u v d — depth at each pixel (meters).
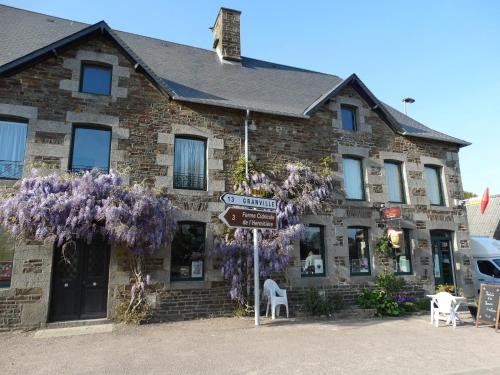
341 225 10.73
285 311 9.54
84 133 8.88
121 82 9.27
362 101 12.09
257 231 8.88
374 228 11.15
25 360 5.59
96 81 9.25
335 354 5.95
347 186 11.34
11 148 8.23
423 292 11.28
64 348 6.21
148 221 8.12
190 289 8.82
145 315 8.17
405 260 11.50
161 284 8.58
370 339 7.02
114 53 9.40
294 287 9.82
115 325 7.87
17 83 8.41
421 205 12.04
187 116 9.73
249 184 9.77
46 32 10.65
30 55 8.40
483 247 13.09
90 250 8.38
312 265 10.34
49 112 8.52
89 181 7.84
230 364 5.38
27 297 7.63
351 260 10.84
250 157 10.12
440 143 13.05
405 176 12.10
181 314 8.62
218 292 9.05
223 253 9.09
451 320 8.69
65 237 7.79
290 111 10.89
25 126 8.42
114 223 7.71
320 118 11.30
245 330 7.55
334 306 9.62
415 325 8.51
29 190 7.54
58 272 8.09
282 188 10.13
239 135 10.18
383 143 12.02
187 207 9.17
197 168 9.71
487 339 7.21
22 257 7.71
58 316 7.91
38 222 7.50
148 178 8.99
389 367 5.36
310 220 10.37
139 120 9.23
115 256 8.37
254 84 12.15
